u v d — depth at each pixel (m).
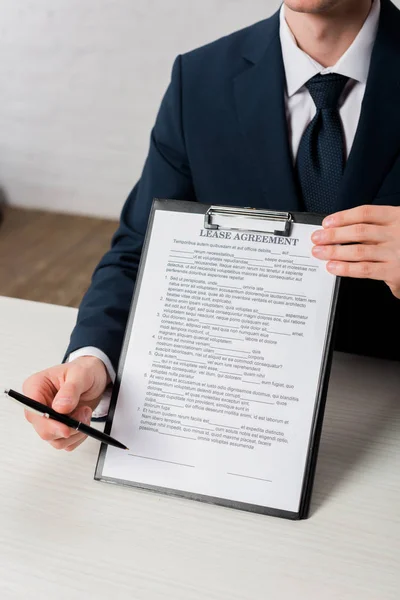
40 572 0.80
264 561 0.83
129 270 1.26
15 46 3.41
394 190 1.23
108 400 1.05
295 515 0.88
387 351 1.36
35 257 3.35
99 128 3.49
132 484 0.93
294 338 0.92
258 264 0.95
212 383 0.94
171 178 1.41
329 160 1.25
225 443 0.92
